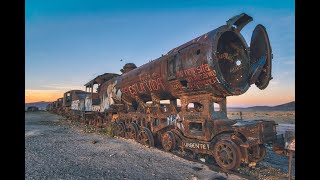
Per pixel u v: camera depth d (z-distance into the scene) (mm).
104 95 17188
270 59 8172
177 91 9328
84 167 7352
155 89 10703
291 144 5188
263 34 8281
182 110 9109
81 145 11336
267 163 8367
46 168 7227
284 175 6793
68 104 35406
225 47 8227
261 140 6727
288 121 27922
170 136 9336
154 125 11328
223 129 7395
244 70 8344
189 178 6328
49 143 11922
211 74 7480
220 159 7203
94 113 19938
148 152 9570
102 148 10516
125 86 13477
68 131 17891
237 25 8398
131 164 7711
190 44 8570
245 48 8422
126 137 13438
